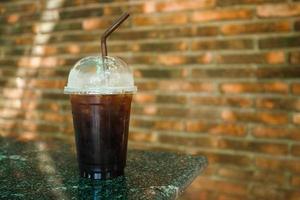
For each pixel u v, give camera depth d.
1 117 1.60
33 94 1.53
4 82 1.59
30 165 0.63
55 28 1.46
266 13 1.10
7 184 0.53
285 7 1.07
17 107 1.57
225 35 1.16
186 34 1.22
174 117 1.26
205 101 1.21
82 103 0.52
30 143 0.80
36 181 0.54
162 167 0.61
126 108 0.54
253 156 1.15
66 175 0.57
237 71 1.15
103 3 1.35
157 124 1.29
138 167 0.61
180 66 1.24
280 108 1.10
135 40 1.31
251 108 1.14
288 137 1.09
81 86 0.52
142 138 1.32
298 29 1.06
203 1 1.18
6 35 1.58
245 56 1.14
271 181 1.12
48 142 0.81
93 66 0.52
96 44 1.38
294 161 1.09
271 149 1.12
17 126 1.58
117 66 0.53
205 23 1.19
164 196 0.48
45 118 1.51
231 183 1.18
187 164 0.63
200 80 1.21
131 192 0.49
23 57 1.54
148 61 1.29
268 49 1.10
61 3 1.44
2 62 1.59
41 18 1.49
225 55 1.17
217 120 1.19
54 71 1.48
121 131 0.54
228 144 1.18
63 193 0.49
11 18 1.56
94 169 0.54
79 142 0.54
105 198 0.47
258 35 1.11
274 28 1.09
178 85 1.25
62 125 1.47
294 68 1.07
